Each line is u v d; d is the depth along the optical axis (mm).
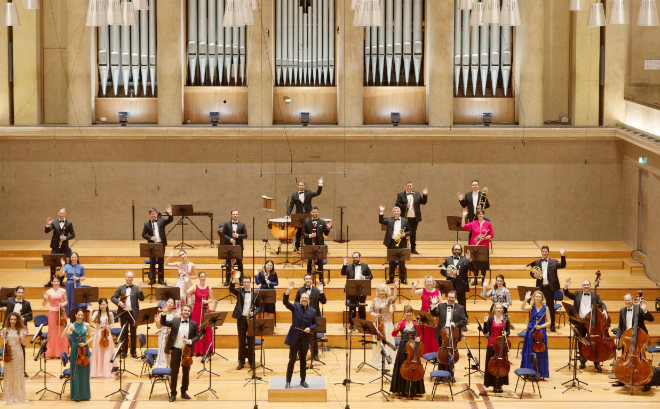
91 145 24766
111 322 18609
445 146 24891
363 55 25109
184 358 17188
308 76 25031
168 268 22906
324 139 24797
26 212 24906
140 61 24859
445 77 24656
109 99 25156
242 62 25016
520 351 20219
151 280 21875
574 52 25031
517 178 25016
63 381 18203
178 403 17016
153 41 24766
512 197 25062
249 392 17656
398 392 17375
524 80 24781
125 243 24703
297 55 24781
